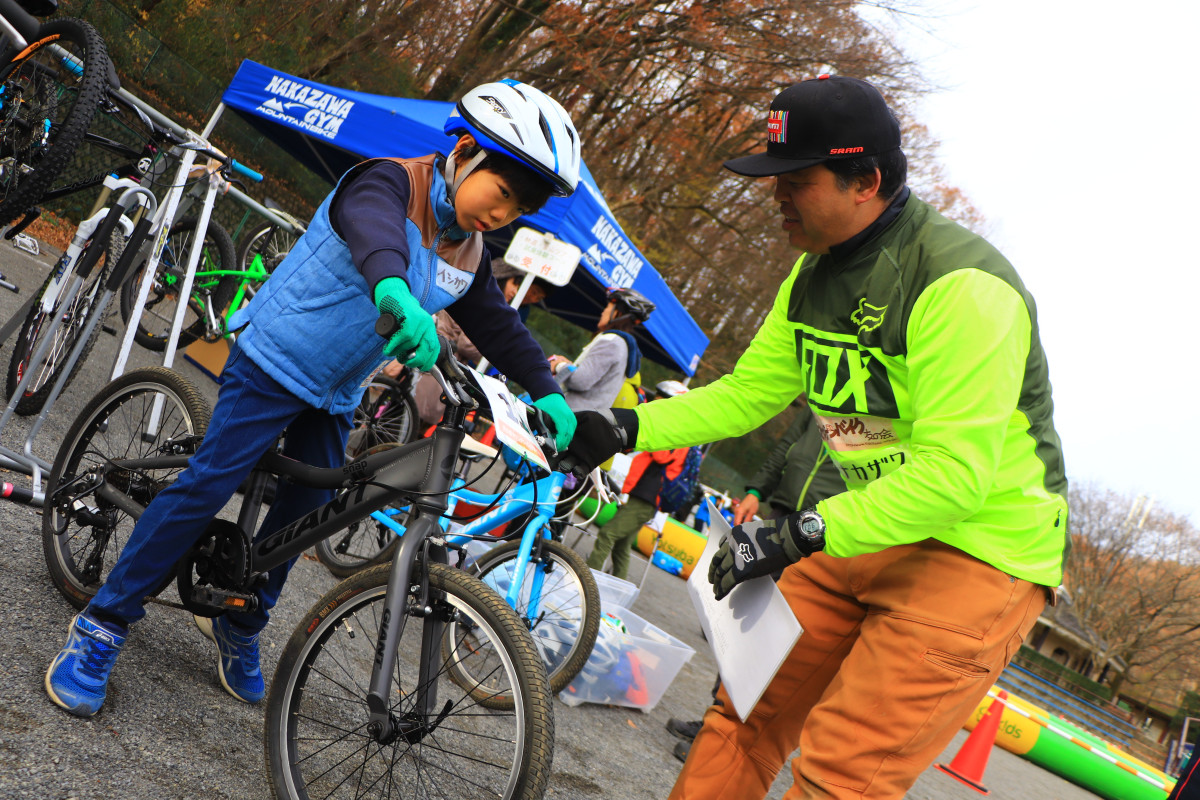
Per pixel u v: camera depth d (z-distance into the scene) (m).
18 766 1.56
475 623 1.66
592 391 4.47
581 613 3.26
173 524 1.84
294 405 1.87
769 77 18.86
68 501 2.27
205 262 5.65
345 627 1.76
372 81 16.89
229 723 2.08
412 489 1.71
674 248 21.25
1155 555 38.62
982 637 1.54
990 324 1.45
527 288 5.23
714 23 18.06
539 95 1.73
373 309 1.80
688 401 2.01
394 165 1.73
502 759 1.74
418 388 5.39
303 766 1.79
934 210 1.65
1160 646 37.78
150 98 12.53
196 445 2.12
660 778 3.18
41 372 3.31
